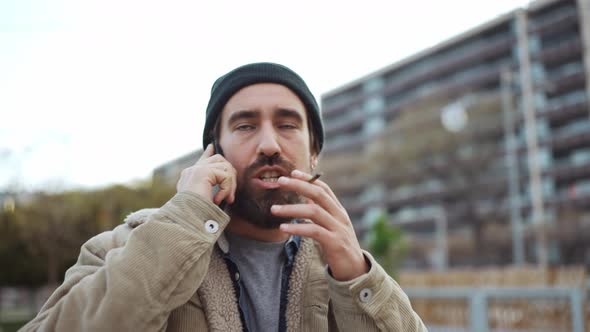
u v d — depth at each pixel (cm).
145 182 1761
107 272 101
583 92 4238
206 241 108
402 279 921
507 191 4056
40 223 1688
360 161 4281
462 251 4134
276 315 123
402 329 116
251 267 128
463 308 645
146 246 104
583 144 4169
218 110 131
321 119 141
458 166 3538
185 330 113
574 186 4144
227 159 127
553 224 3244
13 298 2605
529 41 4694
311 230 112
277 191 122
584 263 3453
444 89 5103
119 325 97
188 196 112
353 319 114
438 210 4825
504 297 545
